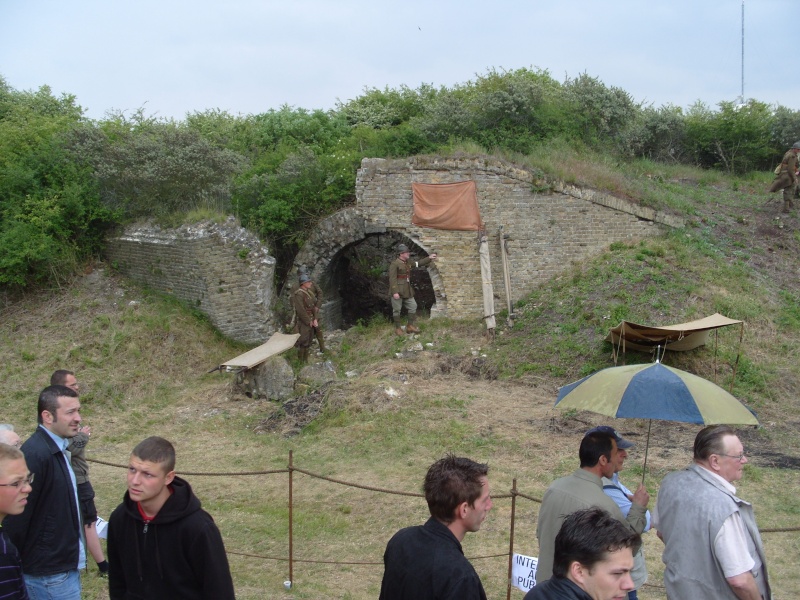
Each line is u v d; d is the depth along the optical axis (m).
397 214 17.41
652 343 13.41
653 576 7.21
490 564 7.50
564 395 5.62
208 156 17.80
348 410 12.69
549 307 16.08
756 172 24.66
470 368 14.90
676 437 11.25
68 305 17.05
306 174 18.66
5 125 21.38
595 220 16.89
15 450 3.69
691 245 16.69
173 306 17.20
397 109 28.02
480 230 16.98
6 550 3.62
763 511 8.56
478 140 19.95
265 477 10.52
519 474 9.98
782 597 6.69
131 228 18.09
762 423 11.58
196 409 14.09
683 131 25.92
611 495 4.83
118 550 3.79
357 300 20.72
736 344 13.70
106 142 18.89
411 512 8.95
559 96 21.83
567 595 2.93
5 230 17.56
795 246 17.69
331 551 7.97
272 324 17.39
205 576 3.64
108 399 14.51
